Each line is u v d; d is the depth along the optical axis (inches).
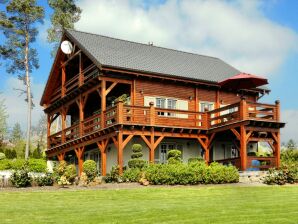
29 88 1611.7
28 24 1631.4
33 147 1943.9
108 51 1058.1
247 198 639.8
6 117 1932.8
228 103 1148.5
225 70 1211.2
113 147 1052.5
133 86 1002.7
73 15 1721.2
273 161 932.6
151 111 941.2
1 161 1211.9
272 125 940.0
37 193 677.9
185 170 783.1
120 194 675.4
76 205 579.8
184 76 1051.3
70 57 1157.7
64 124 1211.9
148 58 1106.1
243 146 906.1
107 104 1139.9
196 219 470.6
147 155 1018.7
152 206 564.1
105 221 463.8
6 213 517.7
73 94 1130.7
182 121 992.2
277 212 514.6
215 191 705.0
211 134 1011.3
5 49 1611.7
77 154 1102.4
